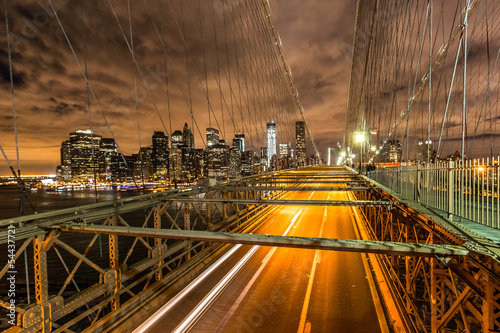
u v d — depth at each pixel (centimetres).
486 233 496
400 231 966
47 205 6612
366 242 435
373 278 968
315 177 2717
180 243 1037
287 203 1043
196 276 981
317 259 1159
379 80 1848
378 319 723
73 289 2255
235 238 477
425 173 805
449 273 573
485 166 521
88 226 592
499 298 394
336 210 2358
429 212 688
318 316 742
